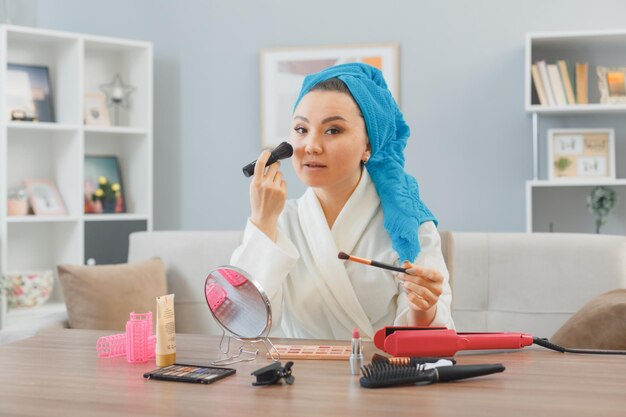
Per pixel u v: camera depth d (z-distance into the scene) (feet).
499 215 12.94
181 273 9.32
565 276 8.43
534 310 8.46
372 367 3.65
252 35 13.85
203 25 14.06
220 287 4.20
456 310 8.65
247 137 13.94
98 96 13.58
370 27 13.35
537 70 12.00
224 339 4.66
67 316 8.90
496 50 12.90
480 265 8.66
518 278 8.55
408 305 4.90
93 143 13.89
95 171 13.66
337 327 5.16
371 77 5.31
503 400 3.21
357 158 4.81
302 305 5.14
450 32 13.06
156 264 9.23
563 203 12.72
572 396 3.27
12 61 12.86
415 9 13.16
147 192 13.65
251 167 4.81
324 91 4.77
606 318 5.76
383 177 5.15
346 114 4.74
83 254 12.82
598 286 8.32
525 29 12.79
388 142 5.27
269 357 4.11
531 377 3.63
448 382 3.55
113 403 3.21
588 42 12.22
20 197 12.51
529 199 11.85
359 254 5.09
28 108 12.69
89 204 13.39
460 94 13.05
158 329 3.93
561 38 11.91
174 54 14.20
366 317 5.07
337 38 13.50
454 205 13.10
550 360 4.03
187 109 14.19
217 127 14.06
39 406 3.17
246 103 13.93
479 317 8.61
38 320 8.68
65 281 8.71
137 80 13.80
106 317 8.62
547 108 11.85
